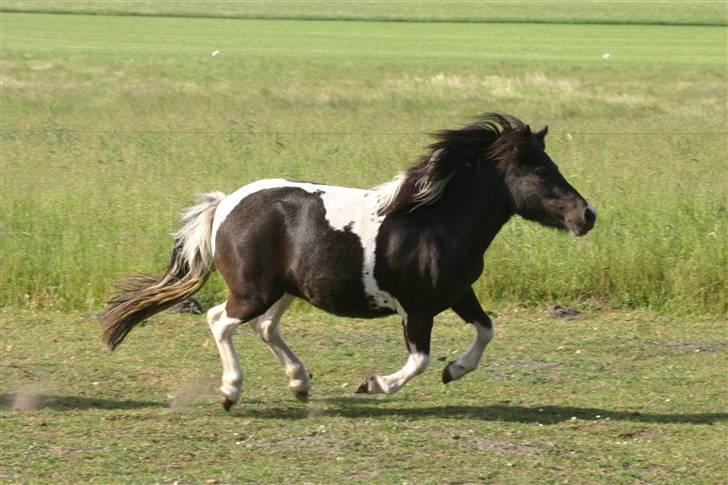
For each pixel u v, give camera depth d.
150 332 13.90
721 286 15.06
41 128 26.78
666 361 12.93
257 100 35.00
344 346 13.43
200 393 11.46
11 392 11.38
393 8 104.06
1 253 15.12
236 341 13.58
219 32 76.19
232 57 56.31
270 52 61.34
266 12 95.62
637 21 87.94
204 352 13.10
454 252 10.44
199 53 59.12
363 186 18.61
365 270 10.41
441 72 46.78
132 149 22.88
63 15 87.19
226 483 8.68
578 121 30.69
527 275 15.23
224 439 9.82
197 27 80.00
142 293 10.98
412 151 22.67
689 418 10.79
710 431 10.29
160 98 34.72
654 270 15.28
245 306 10.59
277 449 9.54
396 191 10.45
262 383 11.89
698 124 29.95
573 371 12.45
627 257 15.30
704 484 8.86
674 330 14.25
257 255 10.51
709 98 37.38
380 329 14.25
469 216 10.53
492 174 10.59
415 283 10.42
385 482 8.73
